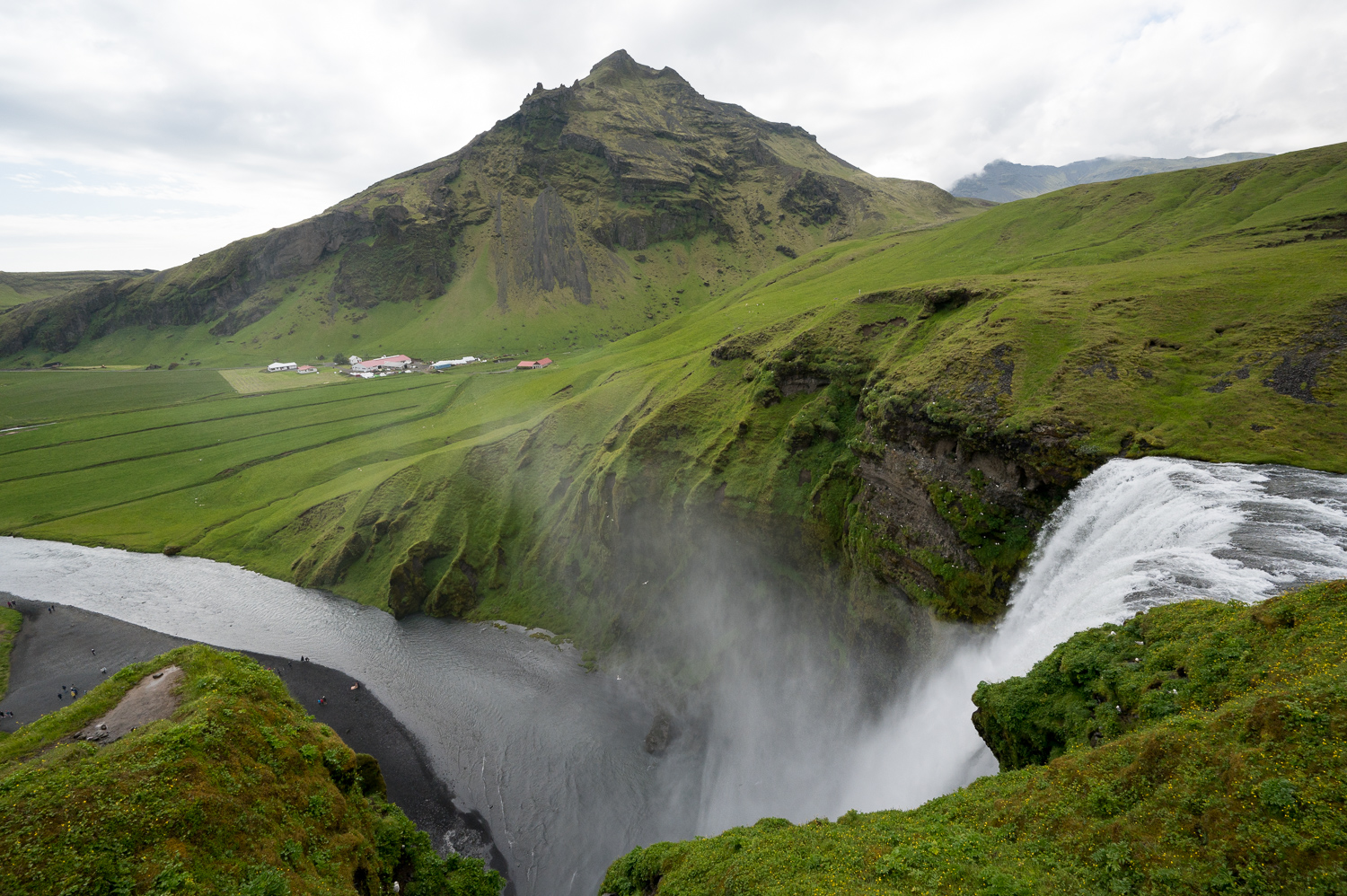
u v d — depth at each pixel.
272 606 99.62
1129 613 30.86
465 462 115.94
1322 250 62.88
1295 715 16.56
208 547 120.62
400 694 76.25
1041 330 60.19
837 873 22.47
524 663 83.25
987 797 24.36
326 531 114.50
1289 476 37.19
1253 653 21.92
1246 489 36.59
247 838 23.78
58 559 116.69
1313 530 31.41
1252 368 47.97
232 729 27.42
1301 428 41.16
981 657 49.06
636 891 33.28
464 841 55.81
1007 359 57.84
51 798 22.06
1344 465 37.22
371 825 31.25
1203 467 40.12
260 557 116.12
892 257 159.12
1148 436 44.84
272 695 31.72
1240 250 78.00
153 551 120.19
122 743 25.12
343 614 97.19
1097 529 43.38
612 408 118.62
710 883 26.44
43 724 27.05
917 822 24.66
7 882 19.34
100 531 126.50
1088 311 61.81
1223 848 15.24
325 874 25.39
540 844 55.62
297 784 27.95
